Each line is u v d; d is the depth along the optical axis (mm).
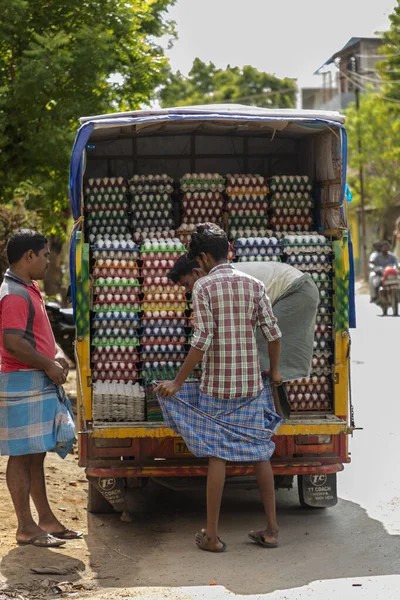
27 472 6391
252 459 6305
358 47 47312
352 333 20453
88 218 8094
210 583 5660
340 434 7094
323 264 7234
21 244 6270
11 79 13703
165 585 5645
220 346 6230
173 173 9336
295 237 7277
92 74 13453
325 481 7285
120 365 7129
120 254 7125
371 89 46406
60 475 8672
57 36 13055
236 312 6230
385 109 41688
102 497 7465
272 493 6434
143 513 7574
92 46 13312
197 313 6199
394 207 46562
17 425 6215
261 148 9359
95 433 6680
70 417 6418
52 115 13461
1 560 6027
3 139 13109
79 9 13922
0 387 6262
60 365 6305
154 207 8203
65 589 5578
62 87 13656
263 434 6348
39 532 6434
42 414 6250
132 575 5875
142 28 17438
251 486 7242
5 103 13188
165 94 21266
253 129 8594
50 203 14375
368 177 46719
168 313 7113
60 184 13844
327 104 58750
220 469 6301
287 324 6801
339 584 5590
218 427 6242
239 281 6289
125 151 9227
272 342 6344
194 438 6242
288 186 8188
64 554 6266
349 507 7590
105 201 8102
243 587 5570
